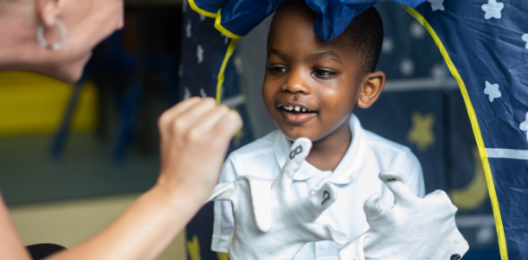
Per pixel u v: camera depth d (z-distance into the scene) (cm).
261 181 72
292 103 82
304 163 93
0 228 49
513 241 79
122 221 53
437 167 167
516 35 74
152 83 364
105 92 393
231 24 86
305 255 93
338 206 94
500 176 78
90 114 438
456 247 74
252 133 152
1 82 480
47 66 57
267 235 71
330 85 83
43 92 481
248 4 83
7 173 294
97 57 314
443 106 164
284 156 97
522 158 76
